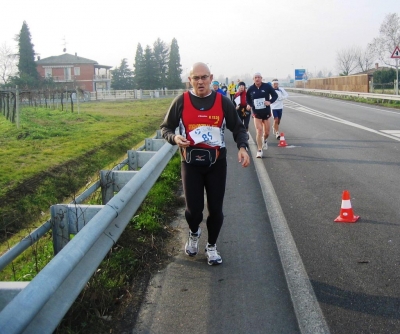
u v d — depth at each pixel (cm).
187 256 533
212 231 503
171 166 1002
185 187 492
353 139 1470
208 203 496
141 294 443
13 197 930
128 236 564
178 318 399
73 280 346
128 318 400
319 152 1228
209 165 478
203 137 471
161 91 6600
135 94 6019
